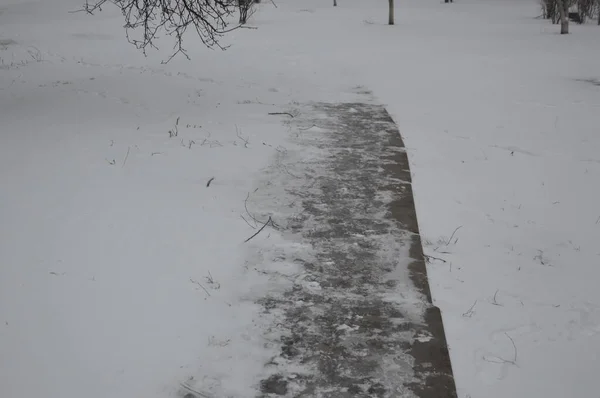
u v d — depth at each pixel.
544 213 6.58
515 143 9.17
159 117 8.84
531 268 5.28
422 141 8.95
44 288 4.17
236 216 5.57
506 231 6.03
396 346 3.87
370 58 18.62
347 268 4.79
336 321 4.11
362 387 3.49
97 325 3.86
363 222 5.63
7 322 3.79
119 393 3.33
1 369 3.41
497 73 15.73
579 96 12.79
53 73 12.50
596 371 3.88
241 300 4.30
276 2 45.41
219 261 4.76
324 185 6.50
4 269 4.34
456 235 5.79
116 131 7.79
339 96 12.22
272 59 18.25
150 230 5.12
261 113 9.71
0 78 11.61
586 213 6.64
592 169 8.03
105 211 5.37
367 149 7.95
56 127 7.78
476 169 7.83
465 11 38.56
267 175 6.69
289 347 3.83
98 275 4.39
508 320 4.39
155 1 9.52
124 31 24.73
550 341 4.18
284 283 4.54
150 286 4.33
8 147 6.83
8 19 29.56
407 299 4.40
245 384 3.48
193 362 3.63
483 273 5.09
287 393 3.43
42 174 6.07
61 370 3.45
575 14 30.75
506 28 27.94
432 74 15.60
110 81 11.30
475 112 11.20
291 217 5.65
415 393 3.45
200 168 6.69
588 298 4.84
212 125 8.59
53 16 31.12
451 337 4.11
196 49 20.19
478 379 3.73
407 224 5.63
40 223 5.04
